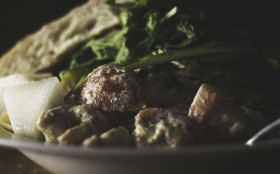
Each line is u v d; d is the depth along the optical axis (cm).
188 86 23
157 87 21
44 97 21
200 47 22
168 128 18
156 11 24
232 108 19
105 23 26
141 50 23
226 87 23
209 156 15
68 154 16
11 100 21
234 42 25
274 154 17
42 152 17
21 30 45
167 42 24
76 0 46
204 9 46
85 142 17
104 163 16
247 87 23
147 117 18
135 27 24
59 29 28
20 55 28
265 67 25
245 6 47
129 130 19
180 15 24
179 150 15
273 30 47
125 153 15
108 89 20
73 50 27
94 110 19
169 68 22
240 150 15
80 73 24
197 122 19
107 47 24
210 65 23
